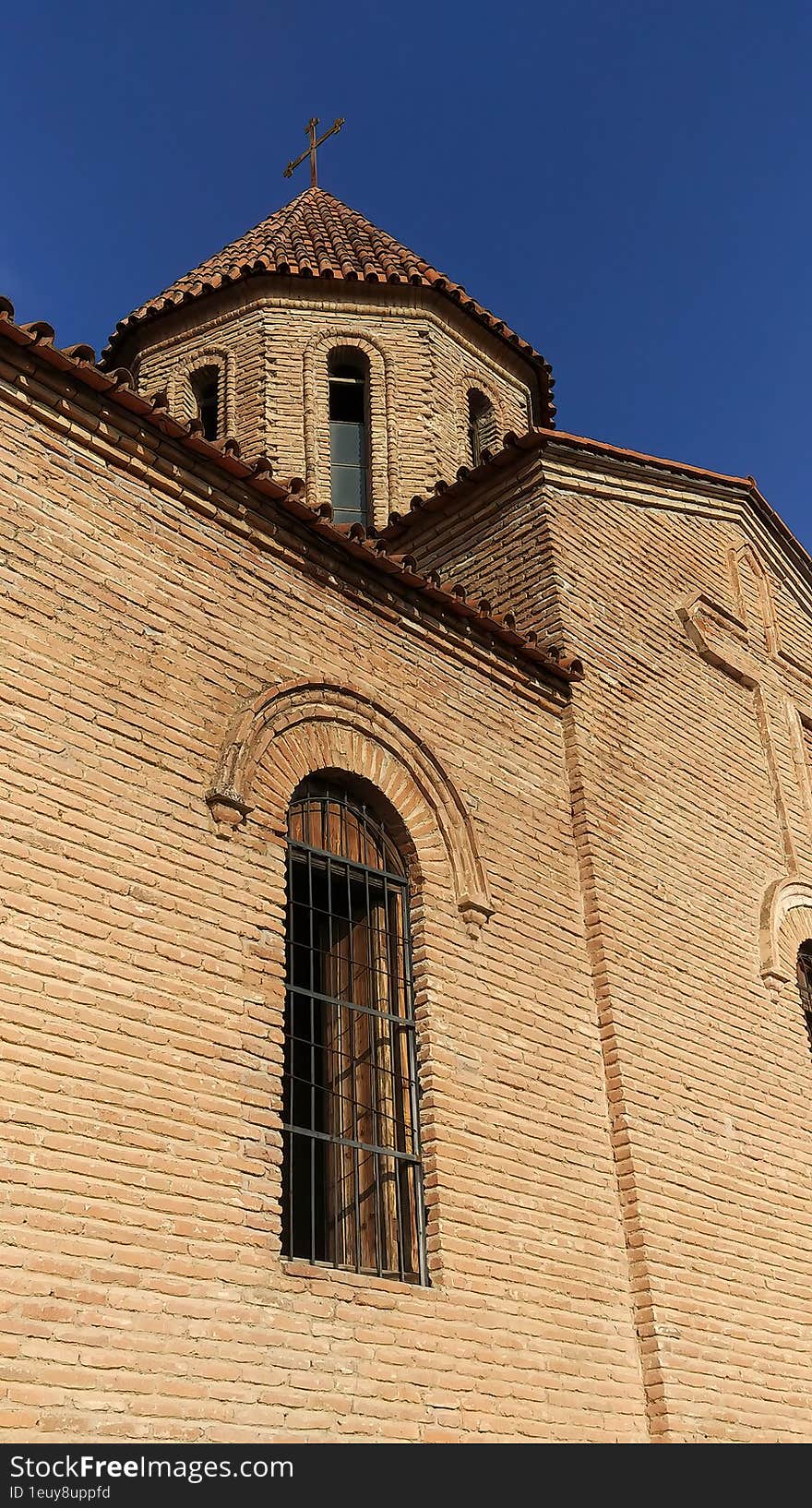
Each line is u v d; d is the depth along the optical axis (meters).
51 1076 6.25
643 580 12.27
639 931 10.29
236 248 17.92
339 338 16.25
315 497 15.20
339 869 8.65
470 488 12.08
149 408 7.86
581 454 12.02
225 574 8.28
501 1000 9.01
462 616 9.89
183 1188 6.59
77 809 6.86
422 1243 7.86
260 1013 7.35
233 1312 6.57
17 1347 5.70
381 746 9.02
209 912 7.32
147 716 7.43
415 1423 7.15
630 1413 8.42
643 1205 9.11
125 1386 6.00
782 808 12.75
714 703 12.52
